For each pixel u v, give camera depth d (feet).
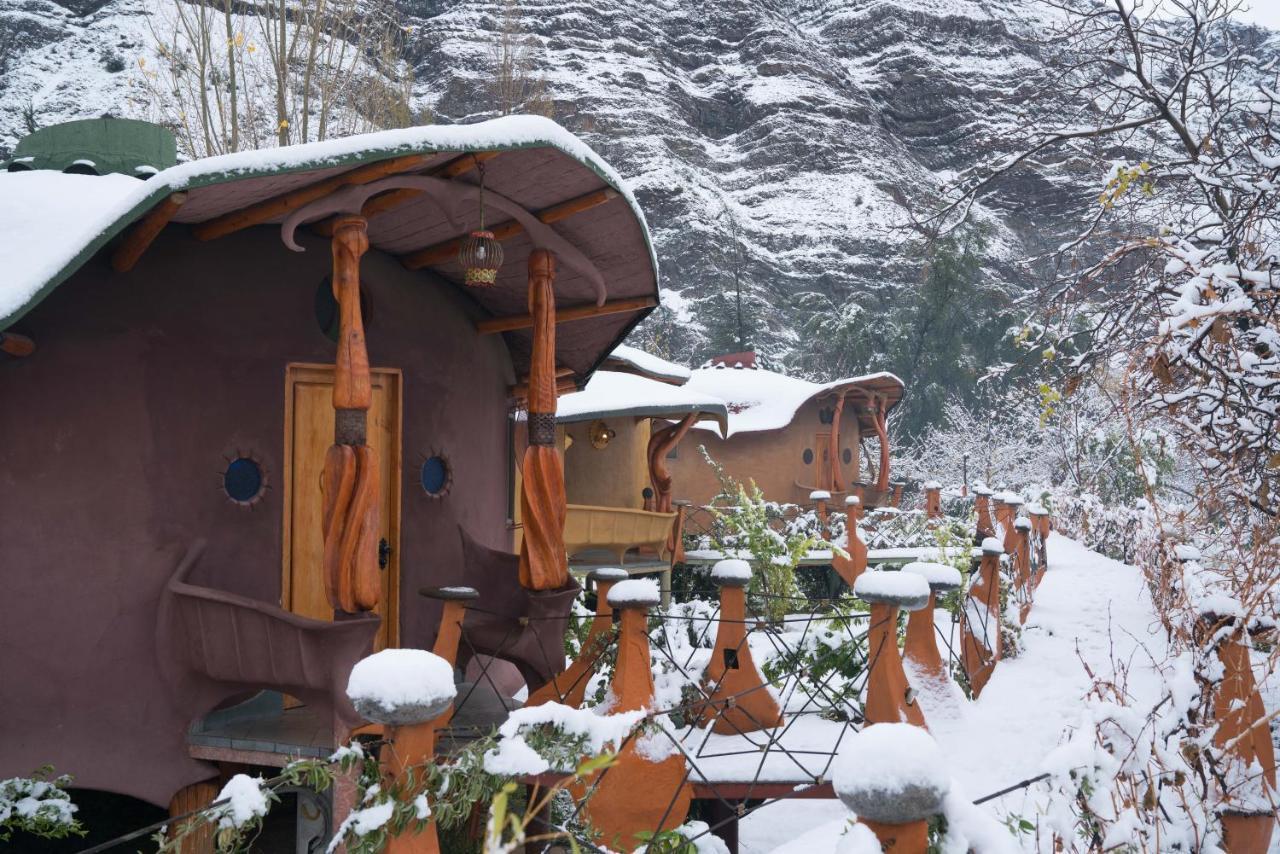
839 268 251.39
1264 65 34.14
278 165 19.38
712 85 314.76
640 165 268.41
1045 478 97.25
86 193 28.07
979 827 9.77
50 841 25.09
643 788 19.88
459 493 28.89
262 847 24.35
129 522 22.71
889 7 334.65
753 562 55.77
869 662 20.79
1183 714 15.67
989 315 137.28
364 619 20.75
